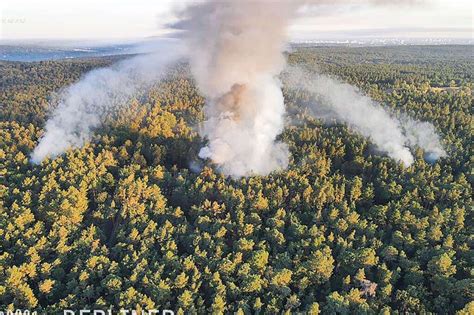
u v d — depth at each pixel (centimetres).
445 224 7931
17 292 6506
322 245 7369
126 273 7038
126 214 8525
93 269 6956
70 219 8262
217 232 7712
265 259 6994
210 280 6700
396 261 7181
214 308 6134
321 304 6419
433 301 6431
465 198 8806
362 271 6612
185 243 7700
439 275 6625
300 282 6681
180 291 6650
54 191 9106
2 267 6862
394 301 6444
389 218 8231
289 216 8344
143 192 9050
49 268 6994
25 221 8150
